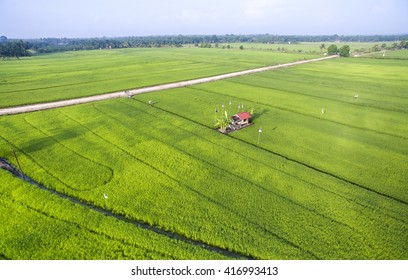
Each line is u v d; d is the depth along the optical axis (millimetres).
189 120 62562
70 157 45219
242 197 35875
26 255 26938
